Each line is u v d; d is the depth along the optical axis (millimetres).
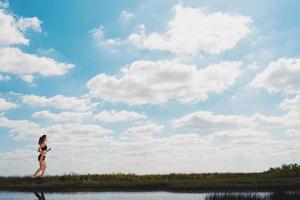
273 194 22234
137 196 24359
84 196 24391
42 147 24672
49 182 32125
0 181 32250
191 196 24172
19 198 22984
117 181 33875
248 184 30750
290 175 37594
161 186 31125
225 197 21156
